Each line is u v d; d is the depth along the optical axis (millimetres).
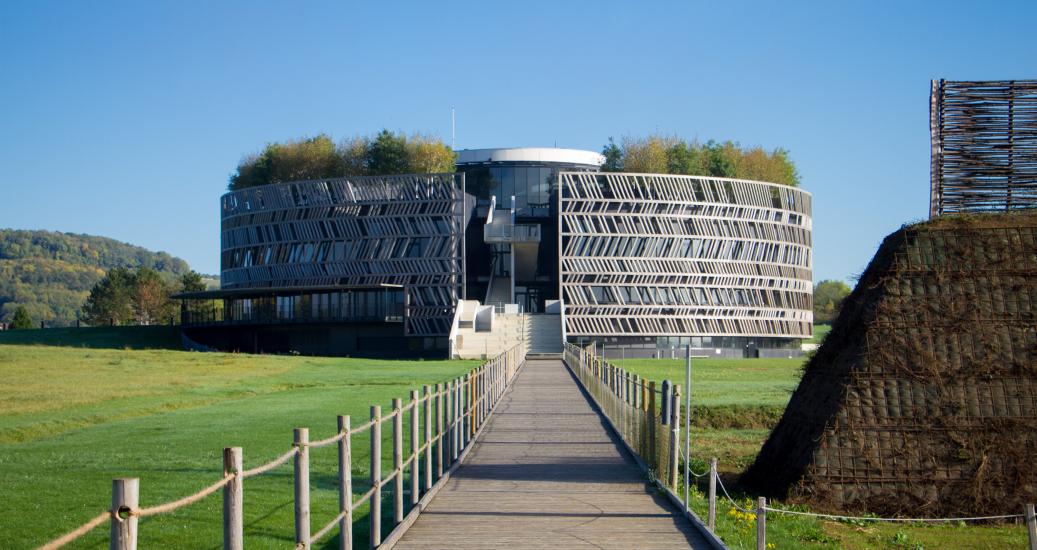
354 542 13727
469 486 17422
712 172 122750
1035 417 20891
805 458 21031
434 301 89000
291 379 49562
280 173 123438
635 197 90750
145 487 17484
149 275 160250
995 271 22250
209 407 35156
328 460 21781
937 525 19875
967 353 21500
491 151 109312
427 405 16266
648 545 12914
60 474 19000
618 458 20922
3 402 34500
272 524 14617
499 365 37250
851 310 22953
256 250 100062
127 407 33844
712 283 93062
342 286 85375
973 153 24203
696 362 75062
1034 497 20250
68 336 100438
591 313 89375
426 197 90438
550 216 102188
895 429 20922
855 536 18500
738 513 18031
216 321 93750
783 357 97500
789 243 99812
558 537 13359
